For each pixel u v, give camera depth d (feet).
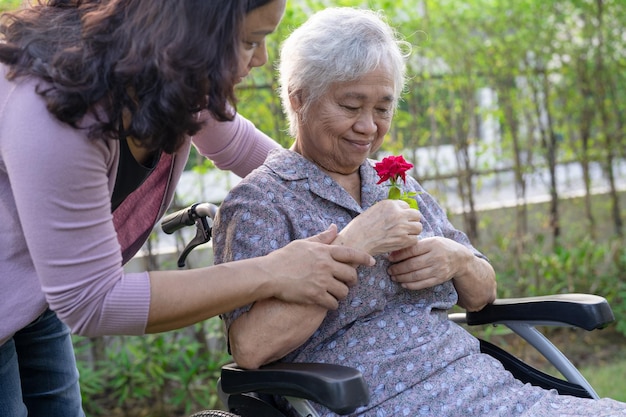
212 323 11.24
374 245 5.41
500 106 13.32
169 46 4.30
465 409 5.60
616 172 14.93
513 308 6.23
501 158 13.73
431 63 12.76
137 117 4.40
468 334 6.22
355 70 5.48
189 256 11.51
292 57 5.69
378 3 11.39
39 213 4.46
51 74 4.35
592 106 13.79
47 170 4.40
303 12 11.02
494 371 5.95
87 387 10.77
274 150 6.13
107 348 11.33
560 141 14.21
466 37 12.82
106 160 4.69
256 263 5.10
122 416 10.96
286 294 5.14
